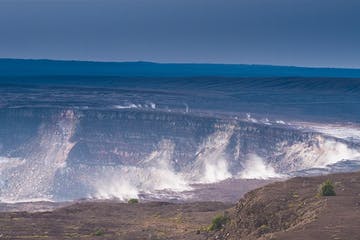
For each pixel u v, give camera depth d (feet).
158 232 151.43
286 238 93.45
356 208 109.50
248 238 114.62
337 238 91.45
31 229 154.81
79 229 156.97
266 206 123.44
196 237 139.54
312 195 124.06
